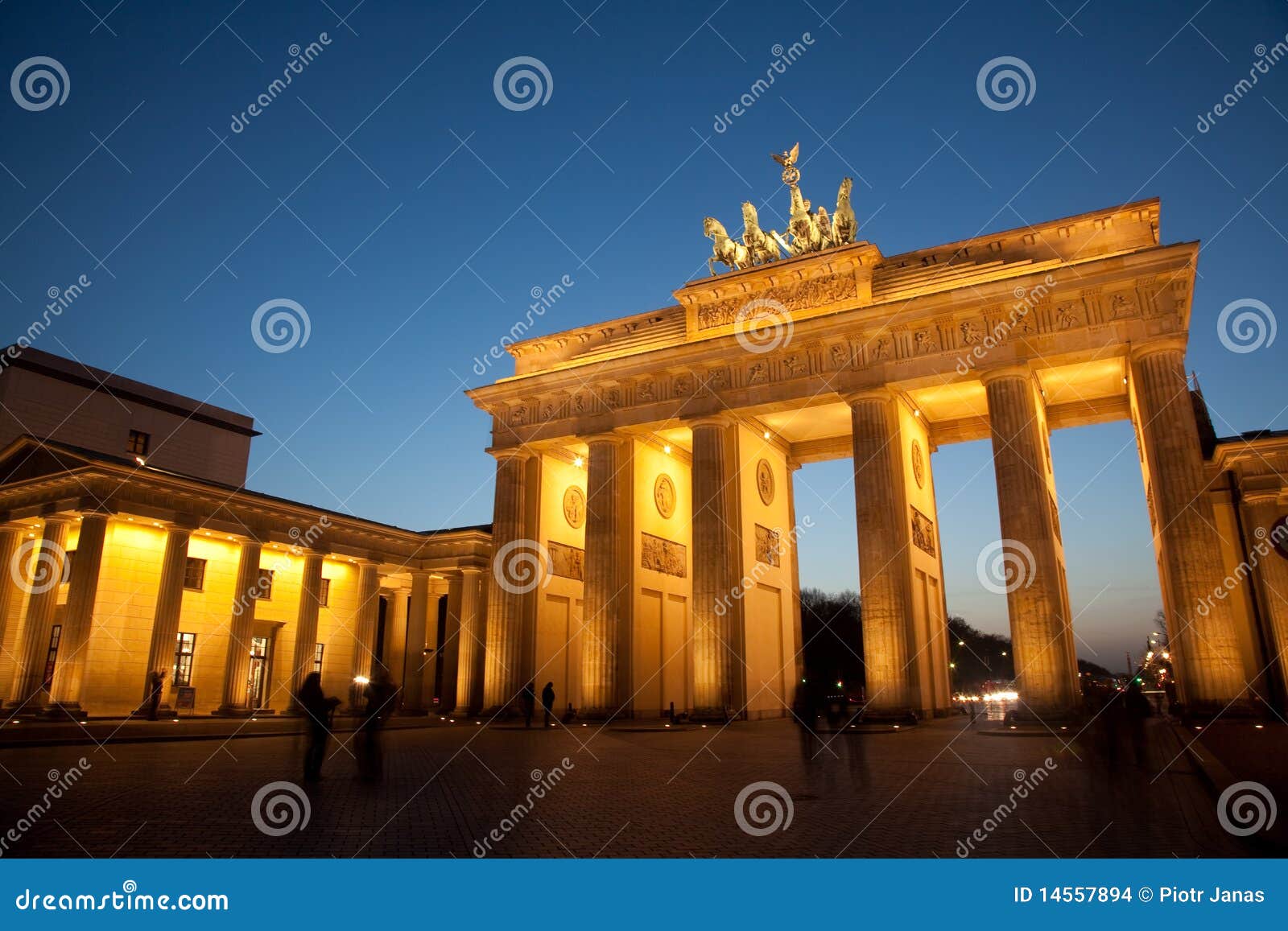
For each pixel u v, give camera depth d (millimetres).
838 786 23156
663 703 65250
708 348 60062
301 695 25453
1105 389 59406
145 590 64125
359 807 19797
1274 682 48969
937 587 63562
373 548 76500
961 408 64125
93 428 86000
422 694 78188
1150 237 52000
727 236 64812
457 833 16750
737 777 25797
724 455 60375
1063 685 46062
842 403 59000
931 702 56969
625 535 63750
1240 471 51062
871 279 57875
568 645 68938
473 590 76312
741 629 59219
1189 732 38250
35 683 55906
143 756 33438
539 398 67000
